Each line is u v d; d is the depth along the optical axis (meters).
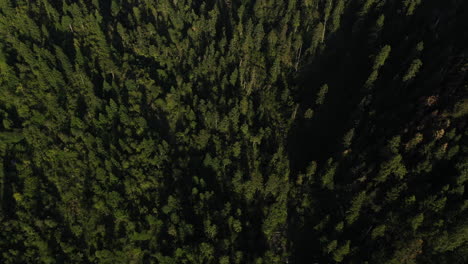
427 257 66.75
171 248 81.88
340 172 82.62
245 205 85.81
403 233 68.19
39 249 80.75
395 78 82.62
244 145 93.00
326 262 76.12
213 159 88.38
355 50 100.06
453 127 71.81
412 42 88.69
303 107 98.19
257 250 79.88
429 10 93.00
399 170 71.69
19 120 96.38
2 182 86.69
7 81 97.19
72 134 93.06
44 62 96.38
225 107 98.38
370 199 74.38
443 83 76.25
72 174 89.44
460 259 65.06
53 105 95.50
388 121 79.75
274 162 87.31
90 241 83.88
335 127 91.19
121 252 82.31
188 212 85.25
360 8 102.81
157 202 87.81
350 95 93.44
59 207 86.69
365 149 79.25
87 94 98.31
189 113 98.12
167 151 92.81
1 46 102.12
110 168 86.81
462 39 81.38
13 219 82.88
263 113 97.62
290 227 84.44
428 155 71.00
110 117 94.56
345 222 75.88
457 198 66.56
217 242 78.81
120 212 83.88
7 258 78.62
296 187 87.12
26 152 91.50
